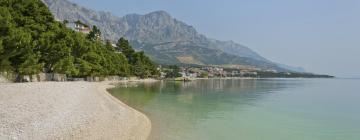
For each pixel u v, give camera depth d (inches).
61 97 1574.8
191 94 3270.2
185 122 1391.5
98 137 903.1
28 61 2444.6
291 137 1162.0
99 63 4658.0
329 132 1269.7
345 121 1574.8
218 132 1201.4
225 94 3376.0
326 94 3772.1
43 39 2728.8
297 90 4552.2
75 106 1347.2
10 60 2401.6
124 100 2288.4
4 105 1091.9
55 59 3125.0
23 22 2674.7
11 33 2150.6
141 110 1750.7
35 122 886.4
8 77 2406.5
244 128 1302.9
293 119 1604.3
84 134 892.0
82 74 4035.4
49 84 2374.5
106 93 2635.3
